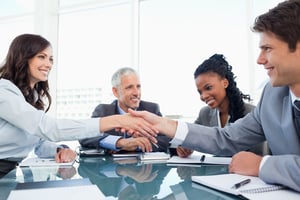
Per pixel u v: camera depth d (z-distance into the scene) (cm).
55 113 327
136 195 62
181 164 104
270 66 76
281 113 90
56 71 333
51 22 335
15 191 62
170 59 281
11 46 135
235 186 65
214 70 143
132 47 304
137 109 194
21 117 106
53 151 127
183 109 260
